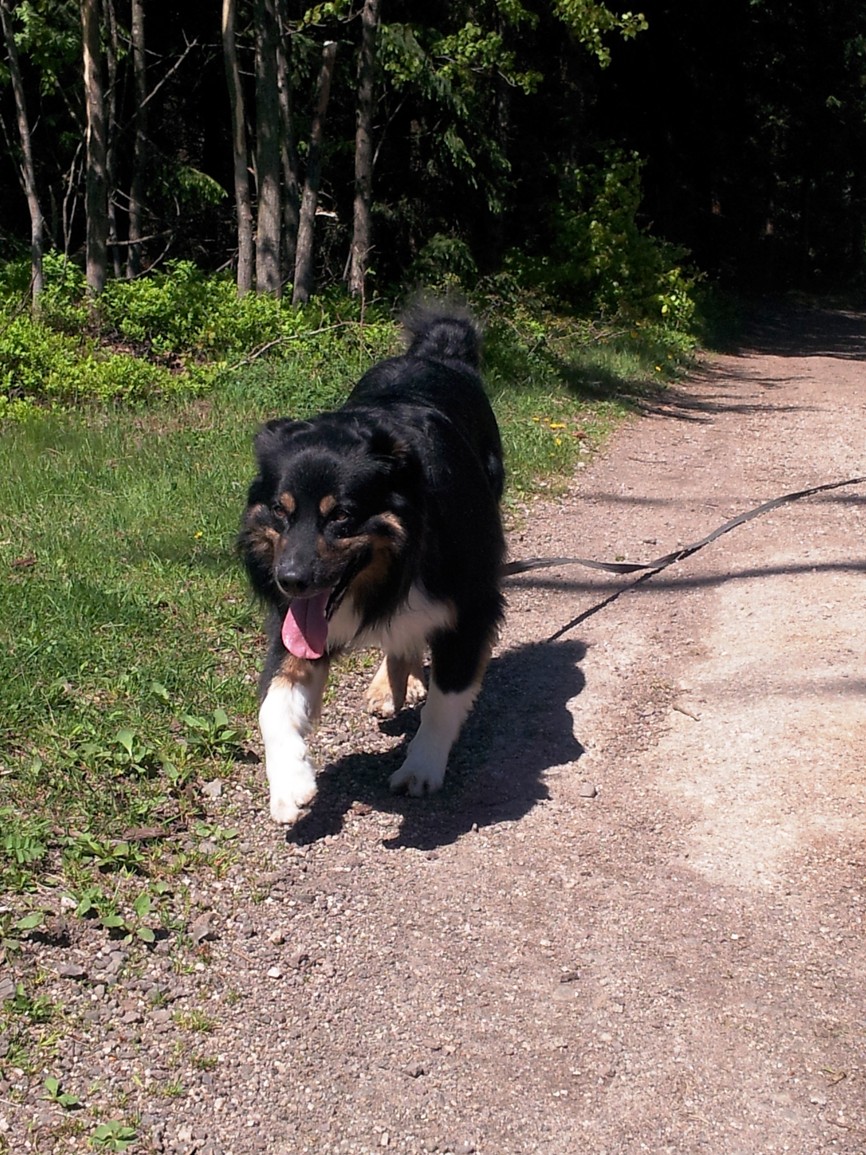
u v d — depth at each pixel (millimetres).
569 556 3312
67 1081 1570
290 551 1906
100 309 5414
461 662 2146
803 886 1943
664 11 12305
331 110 8477
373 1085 1601
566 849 2031
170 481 3389
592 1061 1638
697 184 14727
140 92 7031
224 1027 1670
